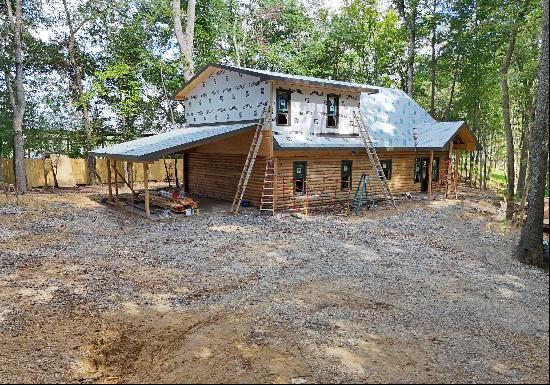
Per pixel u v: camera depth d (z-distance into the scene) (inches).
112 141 1273.4
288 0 1587.1
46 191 1026.1
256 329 276.2
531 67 669.9
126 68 1138.7
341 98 820.0
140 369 237.9
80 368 239.8
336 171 820.6
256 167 765.9
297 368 226.1
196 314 305.0
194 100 951.6
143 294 346.0
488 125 1422.2
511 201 708.0
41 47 1171.9
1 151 1182.3
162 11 1192.2
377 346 251.4
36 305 322.7
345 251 478.6
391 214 717.3
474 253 478.3
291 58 1504.7
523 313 304.5
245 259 446.3
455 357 238.8
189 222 642.2
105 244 510.0
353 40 1489.9
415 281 374.9
